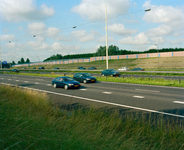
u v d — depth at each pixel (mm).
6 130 3904
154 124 6242
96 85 19422
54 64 112438
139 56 85312
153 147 4258
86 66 87438
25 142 3494
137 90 15062
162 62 68688
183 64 60719
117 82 22500
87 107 9172
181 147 4324
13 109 6266
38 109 7328
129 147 4027
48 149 3328
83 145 3682
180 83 18219
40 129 4363
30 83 22656
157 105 9414
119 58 92750
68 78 17906
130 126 5629
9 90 10188
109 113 7566
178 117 7188
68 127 5074
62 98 11922
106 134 4816
